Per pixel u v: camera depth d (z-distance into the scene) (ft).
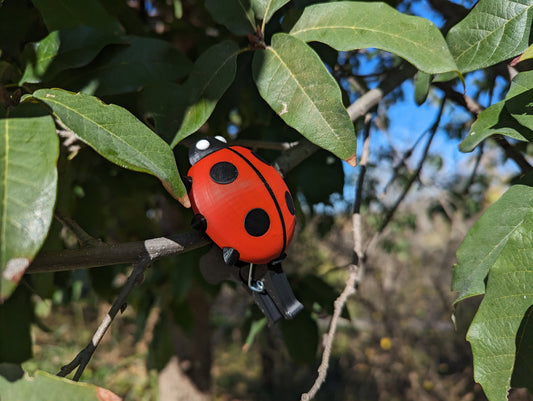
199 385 2.55
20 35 1.05
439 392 4.60
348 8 0.85
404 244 4.30
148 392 4.33
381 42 0.79
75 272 1.90
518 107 0.78
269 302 0.80
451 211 2.54
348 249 4.08
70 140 1.00
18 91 0.75
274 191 0.76
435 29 0.78
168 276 1.98
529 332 0.68
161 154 0.67
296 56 0.82
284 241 0.77
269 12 0.90
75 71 0.91
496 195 3.12
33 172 0.56
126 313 5.79
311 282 1.32
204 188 0.75
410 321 5.47
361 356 5.31
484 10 0.83
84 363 0.66
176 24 1.43
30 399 0.60
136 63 0.93
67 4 0.93
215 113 1.15
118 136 0.66
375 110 1.43
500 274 0.70
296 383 5.33
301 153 0.97
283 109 0.80
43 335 5.47
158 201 2.20
